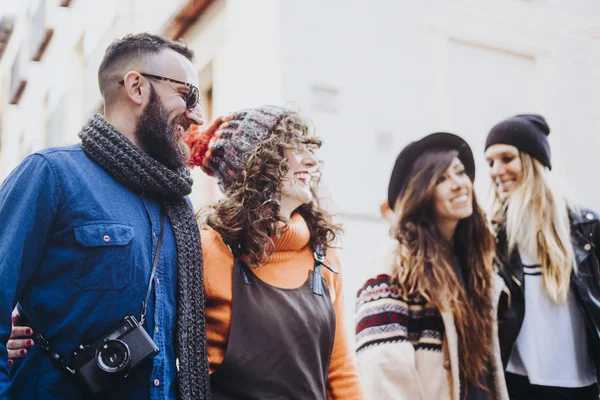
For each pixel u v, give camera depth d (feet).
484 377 8.63
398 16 14.79
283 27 13.69
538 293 9.21
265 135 7.48
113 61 6.46
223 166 7.66
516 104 16.15
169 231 6.28
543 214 9.29
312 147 7.82
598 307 9.12
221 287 6.87
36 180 5.67
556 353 9.08
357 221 13.41
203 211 8.09
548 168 9.57
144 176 6.12
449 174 8.92
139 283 5.82
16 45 35.94
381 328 8.57
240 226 7.07
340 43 14.10
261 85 13.46
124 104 6.38
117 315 5.68
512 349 8.99
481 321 8.68
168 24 16.96
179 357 6.00
